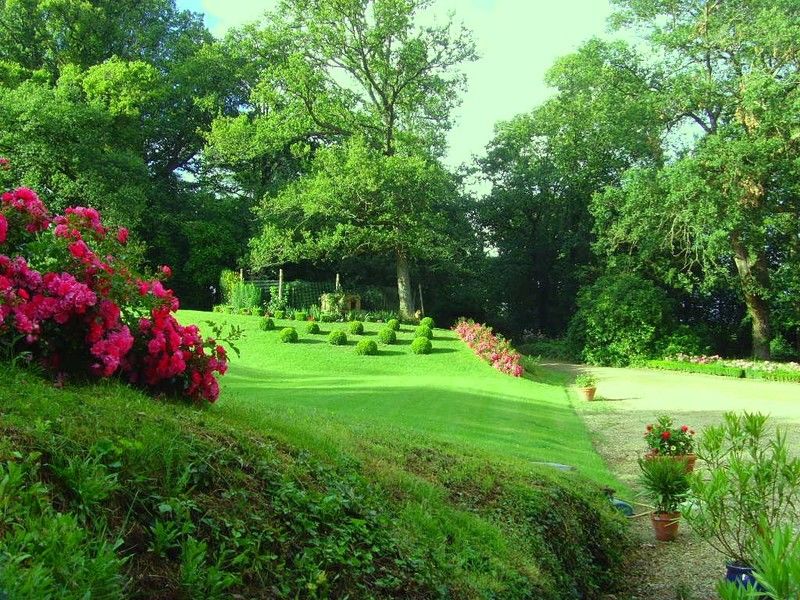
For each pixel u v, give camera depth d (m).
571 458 9.85
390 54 31.89
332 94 32.81
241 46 34.47
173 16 39.97
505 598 3.90
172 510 2.74
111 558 2.19
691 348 30.88
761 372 25.48
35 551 2.10
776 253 32.62
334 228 32.12
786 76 26.69
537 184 40.00
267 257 31.05
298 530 3.18
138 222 29.72
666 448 8.54
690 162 26.11
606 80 30.67
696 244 27.72
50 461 2.61
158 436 3.17
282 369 21.34
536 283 42.97
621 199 30.67
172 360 4.39
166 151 39.41
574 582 5.08
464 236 38.47
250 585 2.67
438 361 23.25
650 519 7.58
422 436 7.36
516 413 13.62
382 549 3.54
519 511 5.45
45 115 26.89
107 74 31.86
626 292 31.58
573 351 33.53
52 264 4.07
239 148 32.69
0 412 2.83
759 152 25.05
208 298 36.72
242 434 3.90
